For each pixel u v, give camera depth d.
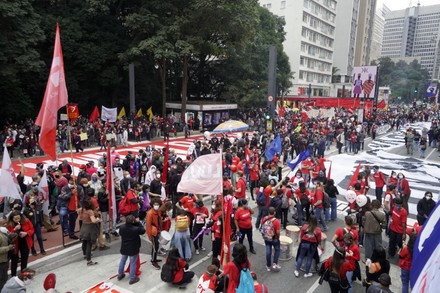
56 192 11.80
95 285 8.21
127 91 39.75
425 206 10.34
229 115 42.28
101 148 26.05
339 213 13.84
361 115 35.94
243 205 9.70
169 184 13.17
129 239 8.13
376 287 6.03
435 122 33.22
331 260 7.20
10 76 25.09
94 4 32.41
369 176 14.80
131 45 34.06
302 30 77.81
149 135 30.53
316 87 89.44
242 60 44.94
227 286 6.50
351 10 102.00
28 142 22.55
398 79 125.75
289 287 8.29
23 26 24.94
